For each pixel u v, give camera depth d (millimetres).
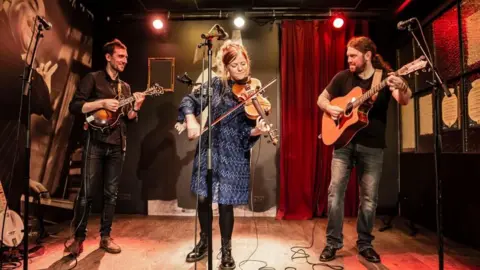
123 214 3908
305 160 3793
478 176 2568
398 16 3682
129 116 2689
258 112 2062
